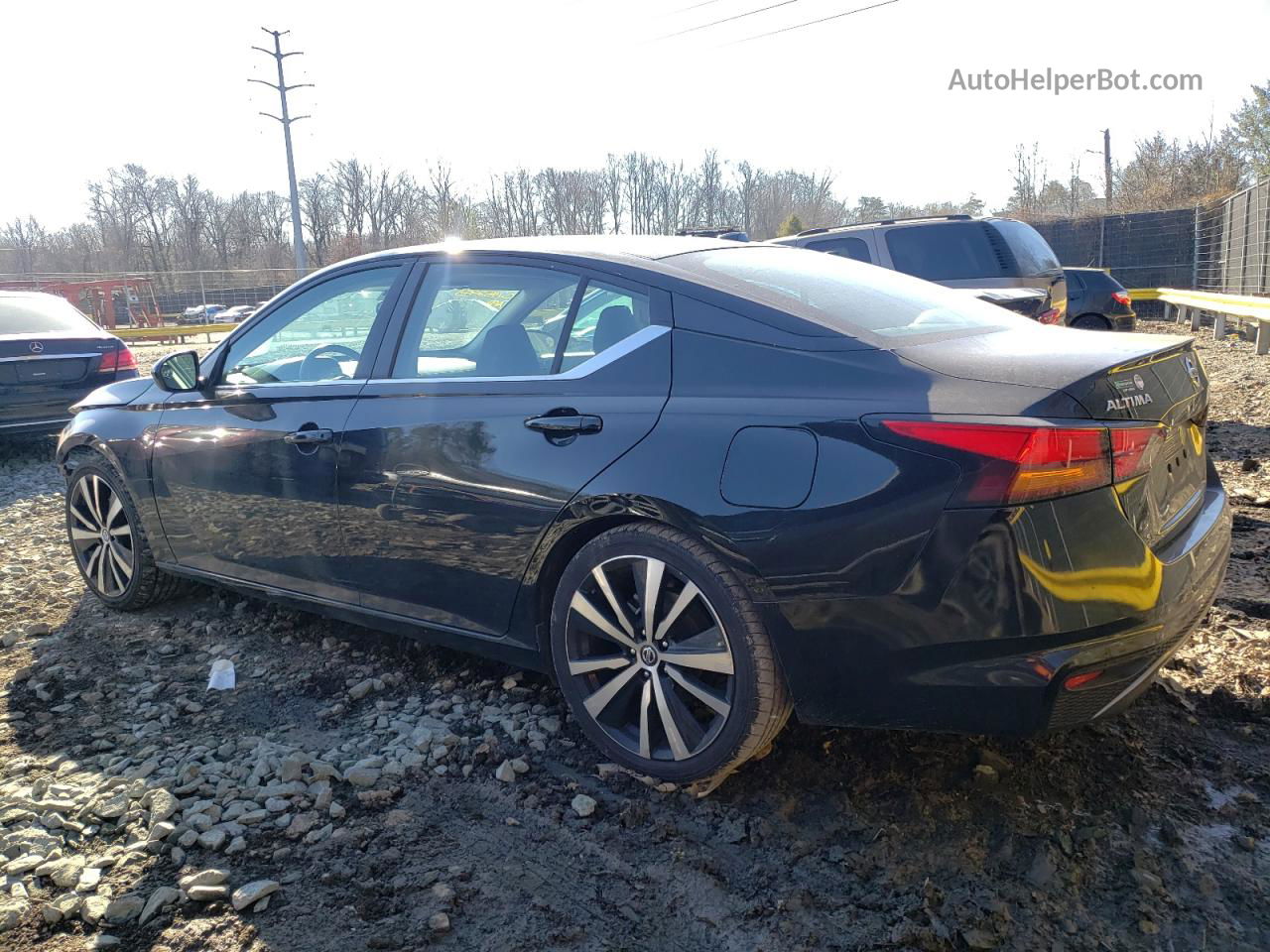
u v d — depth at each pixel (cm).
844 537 228
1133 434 223
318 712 324
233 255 7094
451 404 303
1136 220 2150
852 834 245
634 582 271
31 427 811
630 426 263
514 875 236
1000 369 232
